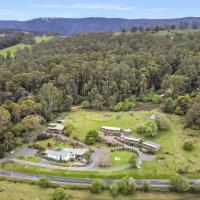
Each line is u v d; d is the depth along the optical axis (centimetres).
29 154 15575
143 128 17638
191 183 13525
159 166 14562
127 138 16850
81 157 15125
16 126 17325
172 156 15462
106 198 12700
